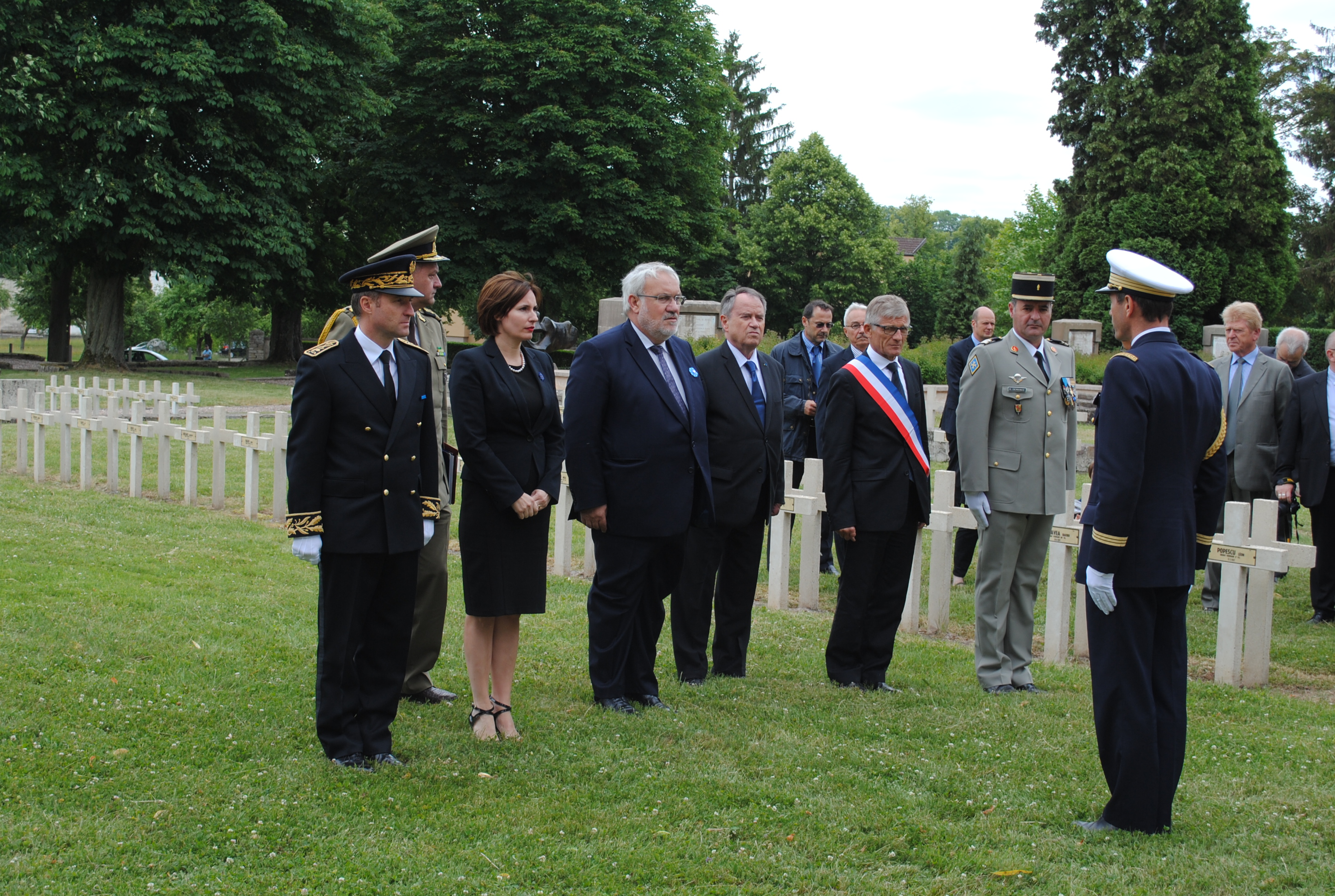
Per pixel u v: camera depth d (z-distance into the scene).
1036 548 5.98
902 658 6.59
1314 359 35.09
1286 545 6.25
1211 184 36.19
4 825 3.59
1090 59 38.44
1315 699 6.09
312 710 4.94
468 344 41.94
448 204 33.16
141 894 3.20
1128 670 3.91
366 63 29.67
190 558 8.02
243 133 27.78
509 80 31.89
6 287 73.25
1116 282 4.13
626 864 3.51
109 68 24.78
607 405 5.25
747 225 58.81
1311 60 44.88
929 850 3.70
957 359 8.86
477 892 3.30
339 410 4.14
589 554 8.61
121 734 4.48
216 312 58.72
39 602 6.35
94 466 13.13
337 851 3.54
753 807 4.02
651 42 34.16
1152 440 3.90
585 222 33.00
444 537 5.29
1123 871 3.59
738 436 5.70
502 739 4.71
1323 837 3.92
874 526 5.73
